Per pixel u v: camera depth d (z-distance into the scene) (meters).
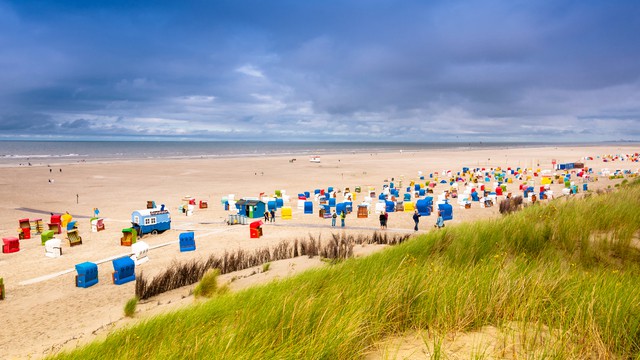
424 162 116.56
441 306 3.97
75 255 23.95
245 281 14.20
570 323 3.39
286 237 27.33
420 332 3.68
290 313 4.34
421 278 5.07
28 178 68.00
